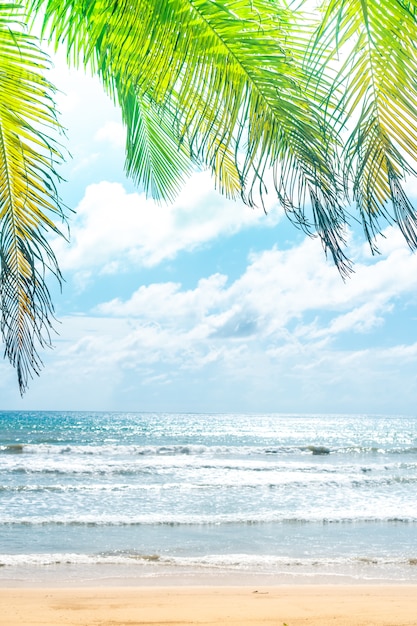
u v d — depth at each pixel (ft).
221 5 5.93
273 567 32.01
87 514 48.75
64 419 374.63
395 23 5.08
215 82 6.22
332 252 5.75
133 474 82.99
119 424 303.27
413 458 123.75
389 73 5.30
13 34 7.20
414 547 37.63
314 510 52.19
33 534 39.70
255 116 6.18
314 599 24.56
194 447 126.00
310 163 5.90
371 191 5.64
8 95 7.43
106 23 6.71
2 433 196.65
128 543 37.45
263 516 48.06
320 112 5.82
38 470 82.48
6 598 24.34
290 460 113.29
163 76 6.33
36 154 7.59
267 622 21.03
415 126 5.33
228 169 7.97
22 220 7.71
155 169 10.22
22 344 7.45
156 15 6.14
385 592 26.09
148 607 23.18
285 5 5.83
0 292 7.51
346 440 209.05
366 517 47.73
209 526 43.39
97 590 26.08
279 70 5.98
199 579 29.19
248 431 257.96
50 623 20.79
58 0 7.17
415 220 5.41
